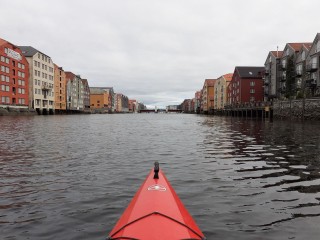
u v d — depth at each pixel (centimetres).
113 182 752
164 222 327
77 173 847
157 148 1371
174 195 439
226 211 549
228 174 833
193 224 351
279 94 5697
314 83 4256
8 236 453
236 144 1497
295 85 4875
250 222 500
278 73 5756
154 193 430
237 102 7338
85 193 660
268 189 686
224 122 4191
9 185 721
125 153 1215
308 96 3419
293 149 1284
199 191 673
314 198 621
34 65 7306
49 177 799
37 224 495
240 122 4025
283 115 3984
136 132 2392
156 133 2288
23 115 6519
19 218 520
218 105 10094
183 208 401
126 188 699
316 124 2853
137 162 1016
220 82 9644
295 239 439
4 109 5753
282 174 827
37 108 7569
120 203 595
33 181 758
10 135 1920
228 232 462
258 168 909
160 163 998
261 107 4997
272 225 487
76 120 4878
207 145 1474
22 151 1241
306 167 916
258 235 452
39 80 7638
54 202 600
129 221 338
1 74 5784
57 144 1490
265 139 1689
